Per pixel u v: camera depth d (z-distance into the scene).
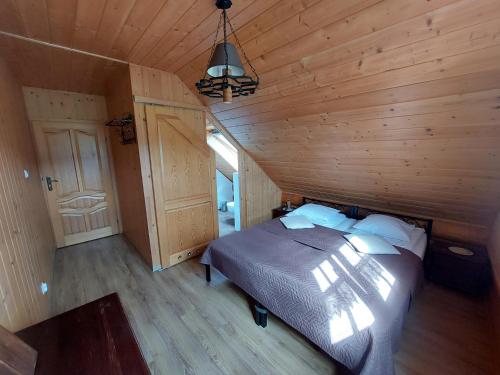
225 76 1.23
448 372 1.52
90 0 1.40
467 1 1.02
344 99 1.83
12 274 1.41
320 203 3.91
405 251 2.18
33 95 3.25
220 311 2.15
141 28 1.70
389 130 1.89
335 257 2.02
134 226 3.36
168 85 2.65
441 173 2.04
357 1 1.22
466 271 2.26
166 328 1.95
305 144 2.65
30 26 1.67
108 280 2.69
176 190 2.90
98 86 3.30
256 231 2.71
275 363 1.62
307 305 1.49
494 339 1.68
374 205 3.23
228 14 1.50
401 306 1.45
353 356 1.25
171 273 2.81
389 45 1.34
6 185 1.62
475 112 1.43
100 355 0.94
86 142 3.74
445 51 1.23
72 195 3.69
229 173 5.42
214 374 1.54
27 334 1.04
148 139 2.58
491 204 2.12
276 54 1.75
